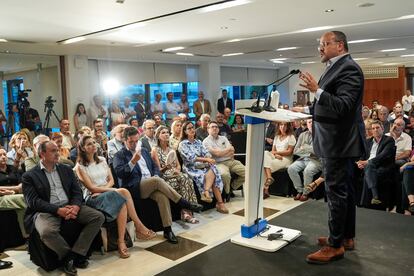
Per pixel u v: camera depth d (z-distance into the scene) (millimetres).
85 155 3469
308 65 14102
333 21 5645
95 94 9156
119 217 3230
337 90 2150
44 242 2855
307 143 4844
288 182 4965
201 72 11539
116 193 3264
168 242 3498
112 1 3988
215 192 4395
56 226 2922
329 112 2207
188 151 4434
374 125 4246
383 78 14734
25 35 5812
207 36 6609
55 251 2855
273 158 5000
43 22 4922
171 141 4938
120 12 4500
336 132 2195
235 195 5125
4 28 5246
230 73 12609
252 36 6801
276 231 2752
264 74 14039
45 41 6422
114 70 9461
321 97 2102
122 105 9656
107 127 8727
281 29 6180
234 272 2199
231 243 2639
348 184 2305
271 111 2578
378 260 2258
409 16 5410
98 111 8609
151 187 3555
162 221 3531
